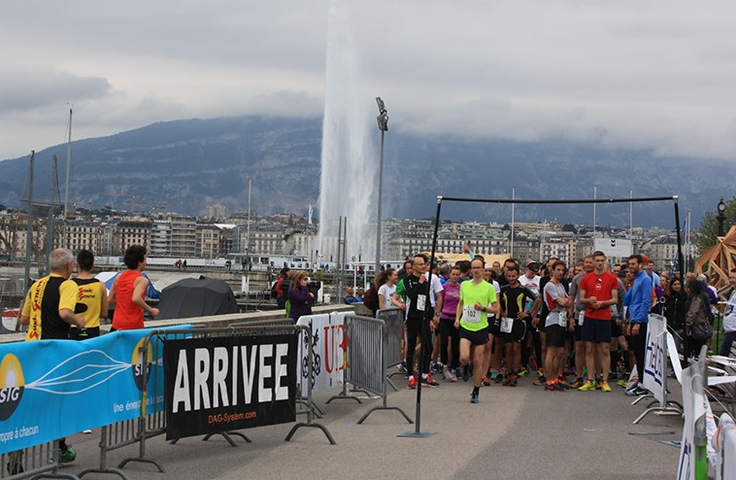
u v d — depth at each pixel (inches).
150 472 398.6
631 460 430.9
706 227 4579.2
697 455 252.5
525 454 443.5
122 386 393.4
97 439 480.4
